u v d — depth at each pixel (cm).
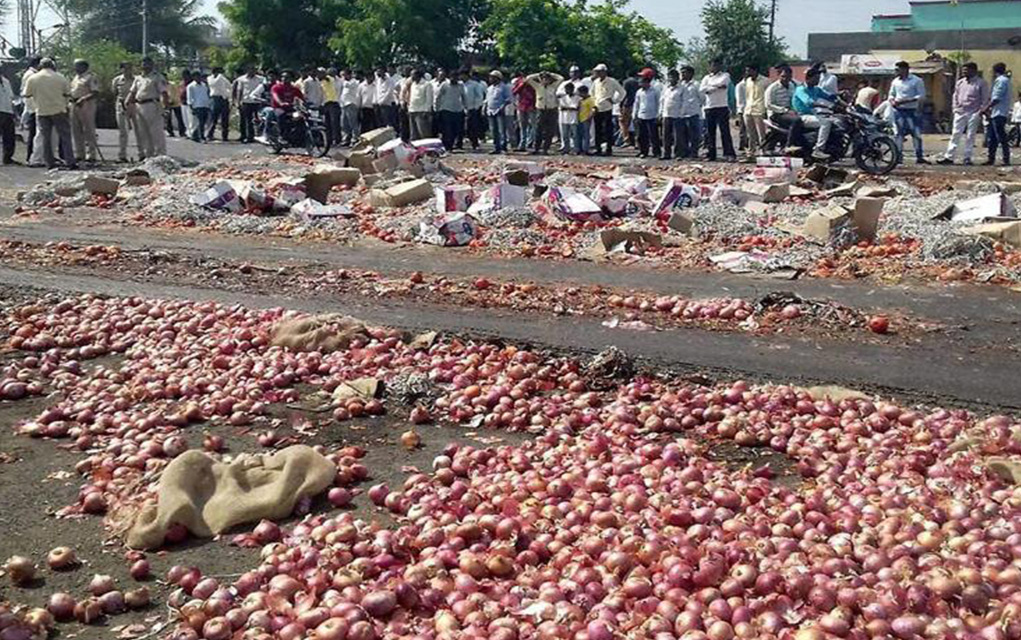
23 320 923
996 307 972
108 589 465
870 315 941
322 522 524
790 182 1697
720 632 396
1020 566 443
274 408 708
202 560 497
